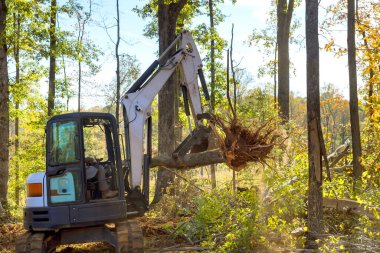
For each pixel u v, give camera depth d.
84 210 9.22
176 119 24.72
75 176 9.32
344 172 12.82
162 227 11.07
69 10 24.61
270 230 9.27
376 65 16.12
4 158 17.34
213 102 25.17
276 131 10.18
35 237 9.24
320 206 9.23
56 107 27.14
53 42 23.97
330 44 14.21
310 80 9.25
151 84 10.75
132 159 10.25
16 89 24.03
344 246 8.27
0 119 17.30
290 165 11.20
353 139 13.17
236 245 9.08
